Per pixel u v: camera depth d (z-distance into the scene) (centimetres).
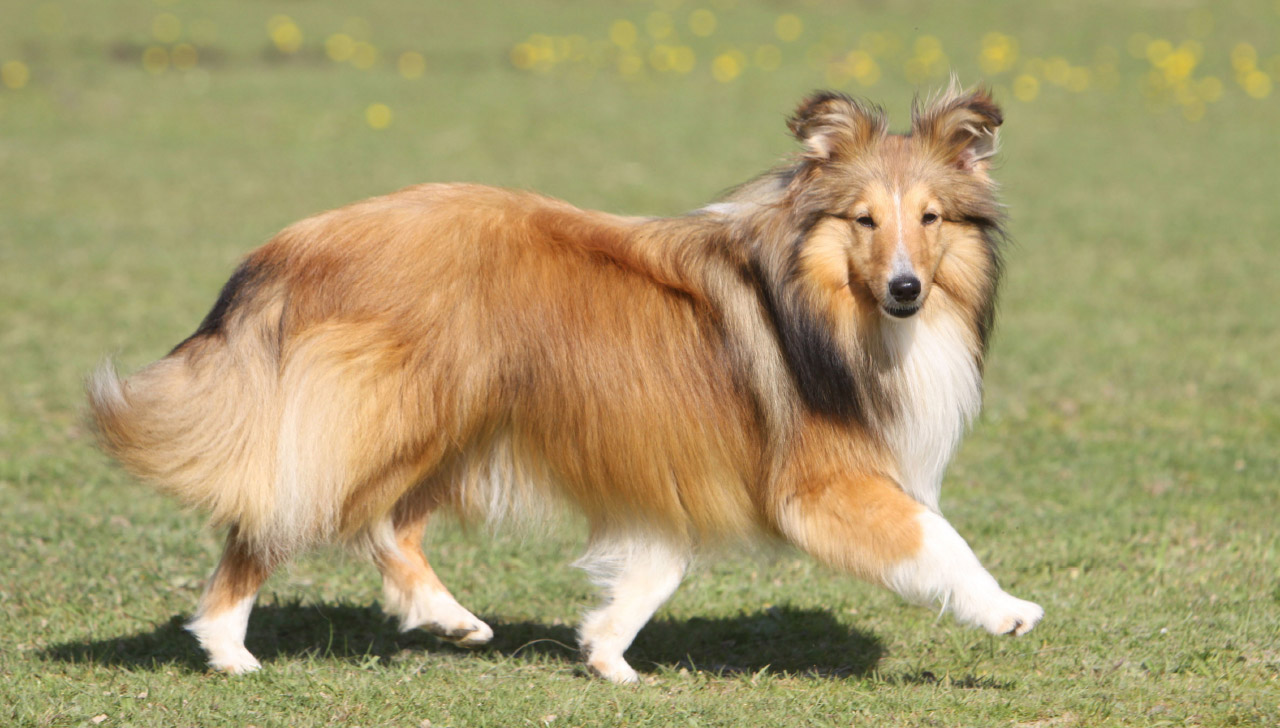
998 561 1179
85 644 973
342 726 810
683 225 912
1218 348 1975
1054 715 839
